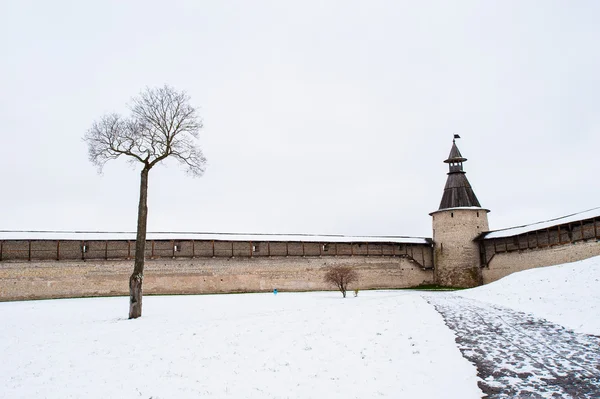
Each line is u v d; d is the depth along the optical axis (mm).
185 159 23547
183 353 11375
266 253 42406
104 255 37000
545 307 15781
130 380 9398
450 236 47750
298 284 42719
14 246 34531
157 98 22469
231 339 12648
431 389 8062
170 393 8484
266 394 8227
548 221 40375
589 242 34969
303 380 8891
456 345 10938
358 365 9664
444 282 47625
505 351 10234
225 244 41062
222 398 8117
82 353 12023
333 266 44438
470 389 7961
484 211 48312
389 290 42375
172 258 38625
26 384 9469
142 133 22297
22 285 34000
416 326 13523
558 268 23406
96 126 22219
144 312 22547
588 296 16016
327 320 15172
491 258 45469
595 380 8102
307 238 43938
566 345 10461
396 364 9602
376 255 46438
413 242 48031
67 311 24094
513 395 7590
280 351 11086
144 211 21250
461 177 49531
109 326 16922
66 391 8891
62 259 35531
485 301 20109
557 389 7754
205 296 34312
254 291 40969
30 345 13570
